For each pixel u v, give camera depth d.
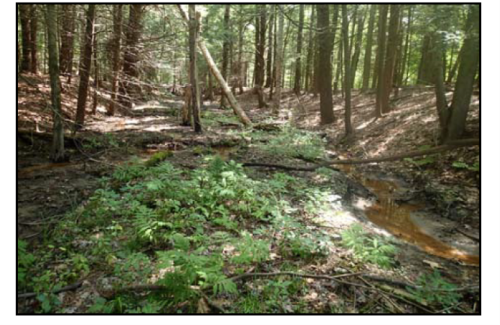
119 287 3.51
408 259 4.56
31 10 9.07
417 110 11.64
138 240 4.43
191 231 4.84
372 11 16.59
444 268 4.32
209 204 5.53
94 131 11.03
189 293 3.38
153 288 3.48
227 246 4.51
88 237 4.48
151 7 13.34
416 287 3.78
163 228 4.84
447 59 17.81
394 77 15.85
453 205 6.09
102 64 12.77
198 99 12.30
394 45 12.71
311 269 4.12
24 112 10.15
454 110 7.75
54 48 7.47
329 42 14.16
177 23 15.48
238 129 13.32
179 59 17.11
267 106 22.03
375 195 7.18
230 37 18.53
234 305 3.43
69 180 6.75
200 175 6.73
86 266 3.77
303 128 14.71
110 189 6.26
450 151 7.87
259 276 3.91
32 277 3.63
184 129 12.84
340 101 18.58
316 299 3.61
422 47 13.79
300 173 8.13
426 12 6.52
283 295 3.62
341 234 4.84
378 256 4.13
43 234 4.56
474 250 4.79
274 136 11.79
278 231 4.97
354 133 12.15
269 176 7.73
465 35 5.30
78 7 10.34
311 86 25.17
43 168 7.39
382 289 3.79
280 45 15.95
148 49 12.43
